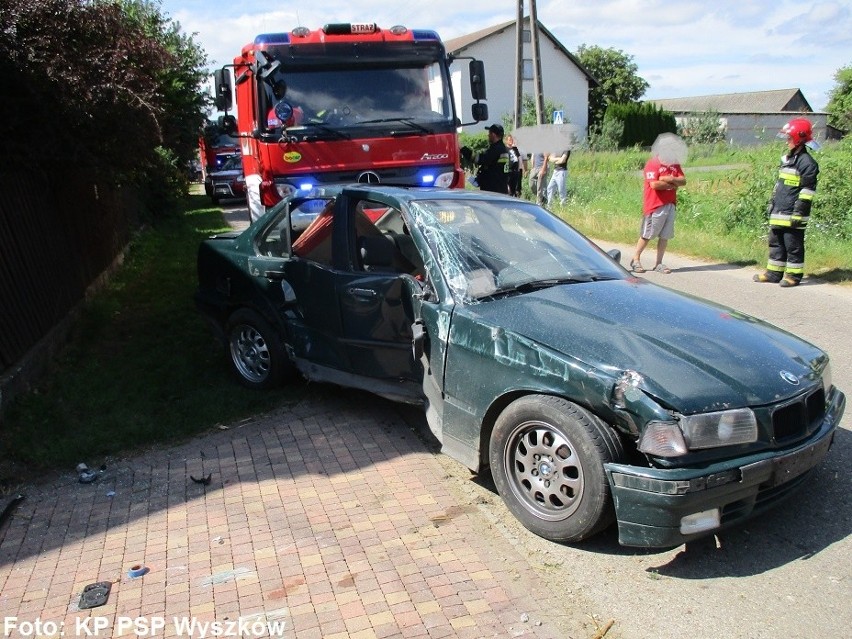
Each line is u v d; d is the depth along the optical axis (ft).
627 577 11.39
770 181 40.68
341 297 16.79
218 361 22.30
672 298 14.74
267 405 18.66
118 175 29.19
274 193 28.53
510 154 46.14
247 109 30.42
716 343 12.46
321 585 11.33
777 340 13.28
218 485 14.75
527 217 17.30
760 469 11.08
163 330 26.18
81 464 15.75
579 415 11.55
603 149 147.74
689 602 10.76
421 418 17.74
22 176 23.56
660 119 173.88
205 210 76.07
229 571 11.78
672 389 11.08
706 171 95.20
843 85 158.71
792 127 28.76
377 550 12.23
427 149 29.94
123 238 43.27
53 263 25.36
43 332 22.81
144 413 18.24
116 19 23.40
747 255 36.01
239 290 20.07
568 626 10.28
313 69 28.81
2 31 20.33
